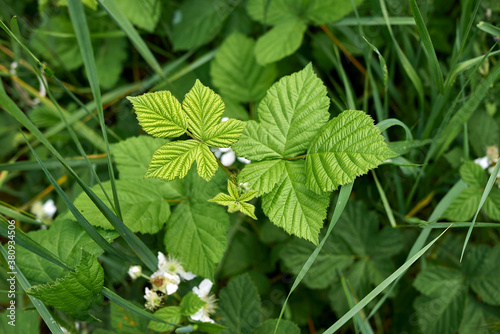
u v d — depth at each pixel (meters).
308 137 0.53
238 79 0.68
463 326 0.62
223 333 0.61
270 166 0.53
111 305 0.59
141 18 0.69
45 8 0.71
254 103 0.68
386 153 0.51
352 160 0.51
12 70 0.70
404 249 0.66
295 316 0.67
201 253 0.57
